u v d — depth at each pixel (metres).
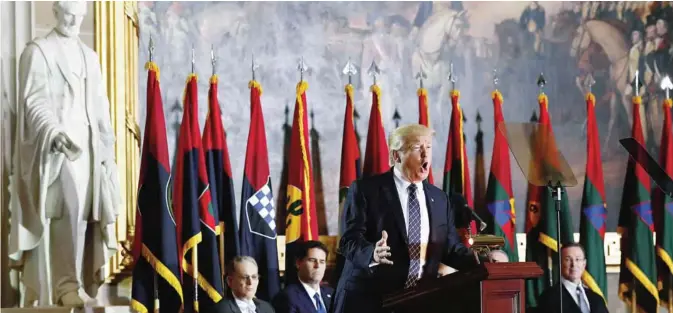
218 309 9.60
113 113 10.66
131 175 10.78
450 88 11.84
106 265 10.41
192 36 11.38
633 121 11.90
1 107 10.09
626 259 11.57
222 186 10.75
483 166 11.75
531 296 11.42
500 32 12.02
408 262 8.11
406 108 11.73
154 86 10.30
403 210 8.26
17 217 9.61
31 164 9.60
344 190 11.05
